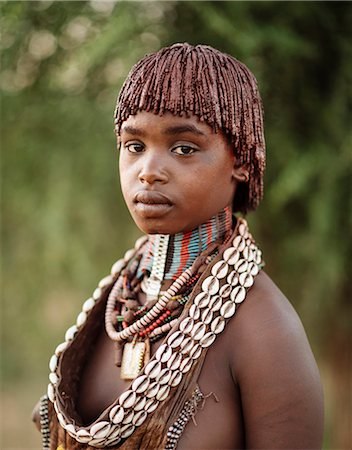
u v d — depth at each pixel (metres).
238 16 2.28
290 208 2.60
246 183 1.25
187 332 1.12
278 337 1.12
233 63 1.18
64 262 2.94
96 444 1.12
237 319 1.15
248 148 1.17
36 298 3.24
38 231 3.02
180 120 1.10
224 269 1.15
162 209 1.12
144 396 1.10
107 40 2.20
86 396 1.25
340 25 2.35
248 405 1.12
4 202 3.02
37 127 2.75
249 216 2.55
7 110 2.68
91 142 2.68
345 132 2.35
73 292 3.22
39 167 2.87
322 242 2.39
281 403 1.09
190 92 1.11
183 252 1.22
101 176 2.71
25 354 3.61
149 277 1.26
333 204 2.38
